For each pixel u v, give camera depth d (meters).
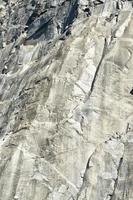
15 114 40.59
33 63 45.22
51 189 35.53
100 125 37.53
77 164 36.41
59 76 39.91
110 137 36.97
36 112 38.62
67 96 39.00
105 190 34.78
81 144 36.97
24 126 38.38
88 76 39.75
